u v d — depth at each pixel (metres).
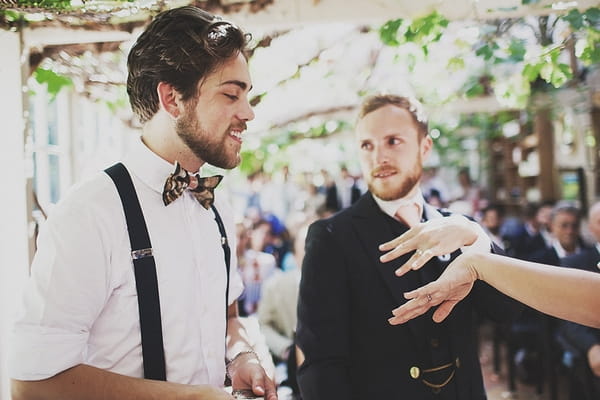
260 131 4.51
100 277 1.24
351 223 1.75
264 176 7.94
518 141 8.15
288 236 6.55
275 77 2.86
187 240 1.39
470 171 11.09
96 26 1.87
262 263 4.66
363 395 1.63
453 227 1.46
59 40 1.89
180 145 1.37
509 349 4.50
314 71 3.11
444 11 1.94
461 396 1.60
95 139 3.62
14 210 1.81
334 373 1.59
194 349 1.35
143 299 1.28
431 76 3.35
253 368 1.46
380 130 1.71
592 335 3.03
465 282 1.40
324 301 1.65
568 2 1.88
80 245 1.21
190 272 1.37
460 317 1.66
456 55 2.48
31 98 2.67
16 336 1.20
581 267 3.17
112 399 1.18
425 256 1.39
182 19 1.32
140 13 1.81
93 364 1.29
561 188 6.87
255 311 4.54
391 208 1.74
